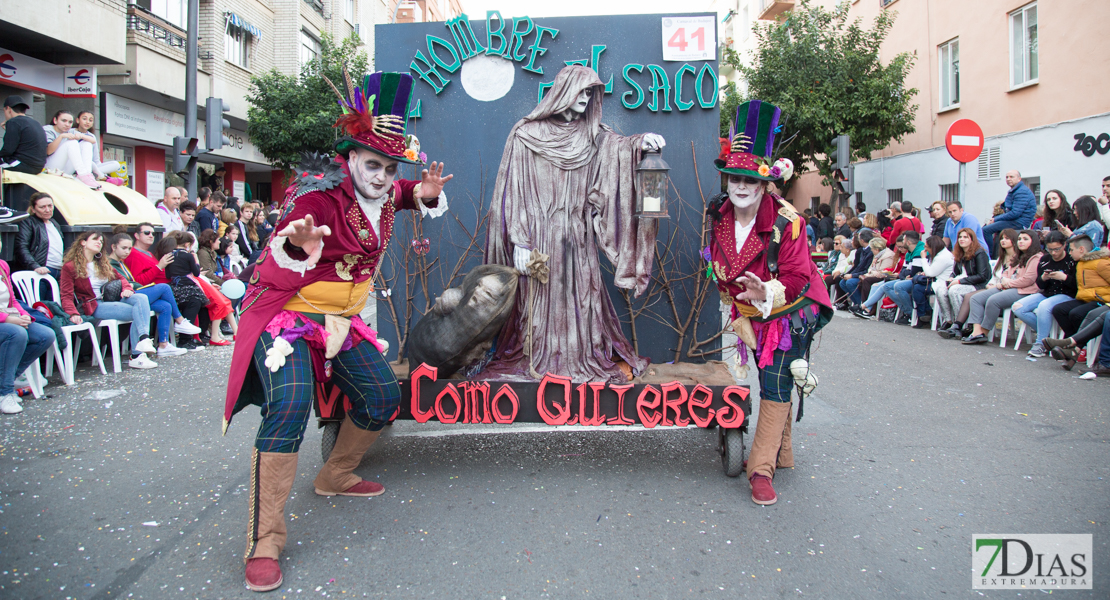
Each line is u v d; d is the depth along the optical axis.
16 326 4.91
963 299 8.09
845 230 12.02
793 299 3.25
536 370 3.78
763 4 25.06
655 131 4.27
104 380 5.90
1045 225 8.24
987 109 13.20
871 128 14.38
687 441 4.25
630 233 3.79
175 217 9.01
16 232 6.06
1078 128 10.90
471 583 2.60
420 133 4.40
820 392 5.52
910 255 9.40
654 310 4.31
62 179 7.48
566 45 4.31
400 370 4.04
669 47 4.24
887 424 4.64
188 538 2.96
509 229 3.89
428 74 4.38
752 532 3.02
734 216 3.40
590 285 3.88
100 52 10.68
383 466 3.80
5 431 4.43
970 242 8.20
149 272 7.08
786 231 3.25
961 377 6.04
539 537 2.96
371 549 2.86
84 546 2.88
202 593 2.53
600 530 3.03
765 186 3.36
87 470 3.75
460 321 3.48
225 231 9.56
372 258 2.97
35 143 7.40
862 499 3.38
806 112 14.07
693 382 3.63
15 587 2.54
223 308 7.70
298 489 3.47
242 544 2.91
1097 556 2.79
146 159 15.06
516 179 3.91
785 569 2.70
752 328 3.42
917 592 2.54
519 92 4.36
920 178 15.41
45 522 3.10
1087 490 3.48
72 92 11.19
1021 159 12.18
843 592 2.54
